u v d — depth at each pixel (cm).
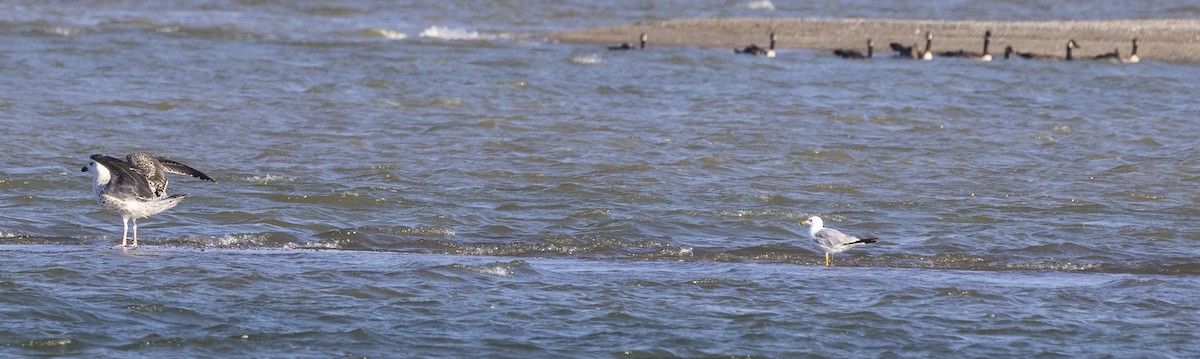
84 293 5953
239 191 8944
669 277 6594
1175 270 7081
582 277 6556
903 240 7788
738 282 6488
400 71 18062
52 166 9938
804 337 5528
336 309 5809
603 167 10281
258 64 18700
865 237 7894
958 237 7838
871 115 13688
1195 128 13038
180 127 12281
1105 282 6656
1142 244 7756
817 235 7112
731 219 8344
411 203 8650
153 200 6906
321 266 6656
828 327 5678
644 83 16938
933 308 6019
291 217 8138
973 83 17088
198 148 11075
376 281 6325
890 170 10431
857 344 5450
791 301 6112
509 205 8662
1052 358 5272
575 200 8931
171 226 7825
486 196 9025
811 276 6688
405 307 5875
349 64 18875
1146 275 6938
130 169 6731
